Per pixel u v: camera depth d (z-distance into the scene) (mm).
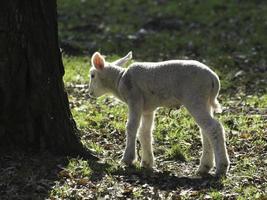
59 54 16484
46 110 16219
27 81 16047
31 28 15859
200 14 36375
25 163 15742
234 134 19297
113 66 17250
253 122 20438
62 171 15484
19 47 15797
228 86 24828
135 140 16359
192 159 17719
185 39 31953
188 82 15523
